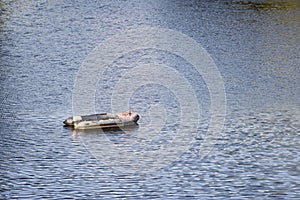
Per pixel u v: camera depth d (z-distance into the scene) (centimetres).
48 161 10688
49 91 14762
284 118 13025
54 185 9738
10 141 11575
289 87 15475
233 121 12888
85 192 9550
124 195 9462
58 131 12112
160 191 9612
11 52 18350
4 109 13400
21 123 12525
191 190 9650
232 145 11550
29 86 15100
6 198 9306
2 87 15000
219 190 9650
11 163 10556
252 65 17625
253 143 11625
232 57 18550
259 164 10606
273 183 9856
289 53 18975
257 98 14500
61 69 16738
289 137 11912
